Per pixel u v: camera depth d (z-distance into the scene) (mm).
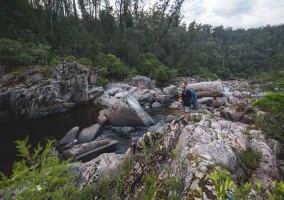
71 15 43312
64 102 17938
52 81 17719
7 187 2570
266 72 76688
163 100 20781
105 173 5691
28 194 2521
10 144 10977
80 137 10750
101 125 12977
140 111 13055
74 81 18922
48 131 12891
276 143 7082
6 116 15789
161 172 4621
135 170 5258
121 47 36844
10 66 18422
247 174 4867
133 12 51750
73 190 3355
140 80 27359
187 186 3521
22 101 15883
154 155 5590
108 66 29234
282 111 8602
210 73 56219
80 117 15734
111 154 7410
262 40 116875
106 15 44719
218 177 1681
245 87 35531
